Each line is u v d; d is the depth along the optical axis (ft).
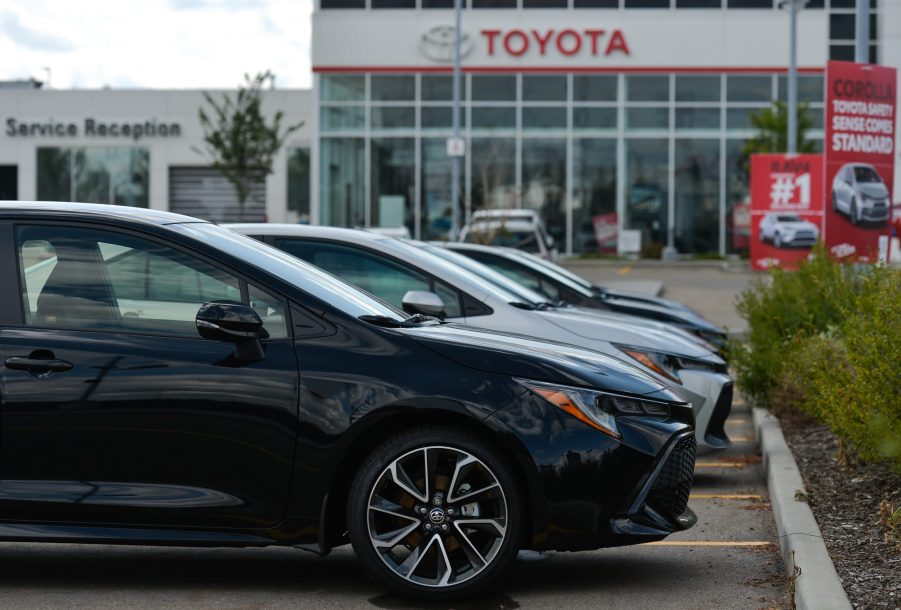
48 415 17.47
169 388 17.43
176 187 162.91
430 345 17.66
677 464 17.98
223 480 17.48
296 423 17.34
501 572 17.37
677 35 128.88
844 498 22.95
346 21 130.00
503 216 92.63
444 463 17.52
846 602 15.97
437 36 129.39
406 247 28.84
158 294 17.98
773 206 93.71
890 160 50.21
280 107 161.38
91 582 18.78
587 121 130.31
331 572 19.48
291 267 18.93
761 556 20.59
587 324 27.58
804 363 30.66
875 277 24.97
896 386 20.98
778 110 122.01
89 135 162.09
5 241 18.24
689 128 129.90
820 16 127.85
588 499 17.28
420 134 130.41
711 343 39.09
